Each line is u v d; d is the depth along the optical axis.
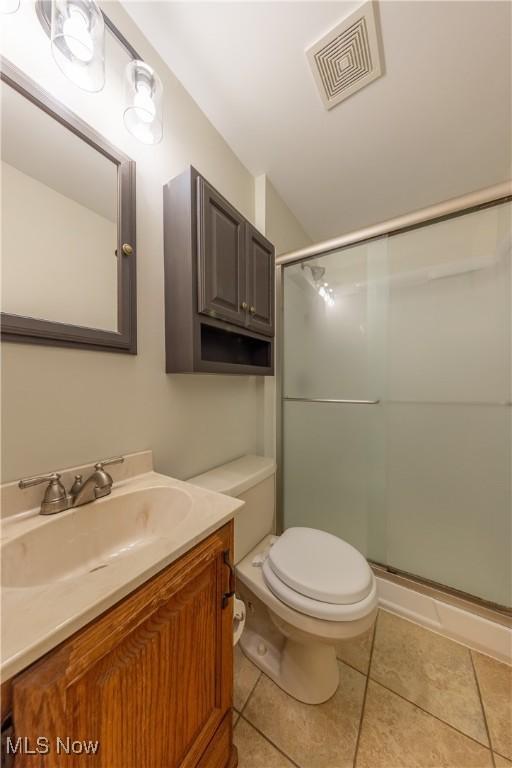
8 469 0.63
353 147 1.41
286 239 1.84
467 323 1.33
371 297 1.48
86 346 0.77
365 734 0.83
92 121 0.80
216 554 0.64
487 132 1.32
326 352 1.61
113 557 0.74
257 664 1.03
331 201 1.83
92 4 0.65
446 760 0.77
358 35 0.95
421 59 1.02
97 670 0.40
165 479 0.89
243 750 0.79
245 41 0.97
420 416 1.43
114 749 0.43
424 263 1.39
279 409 1.72
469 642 1.12
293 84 1.11
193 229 0.92
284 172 1.58
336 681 0.95
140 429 0.93
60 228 0.73
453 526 1.36
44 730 0.35
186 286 0.94
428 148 1.42
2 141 0.63
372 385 1.50
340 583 0.86
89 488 0.71
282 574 0.91
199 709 0.61
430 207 1.25
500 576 1.26
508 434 1.26
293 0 0.86
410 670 1.02
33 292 0.68
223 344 1.31
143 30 0.95
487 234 1.25
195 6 0.88
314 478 1.66
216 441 1.28
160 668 0.50
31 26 0.67
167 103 1.05
